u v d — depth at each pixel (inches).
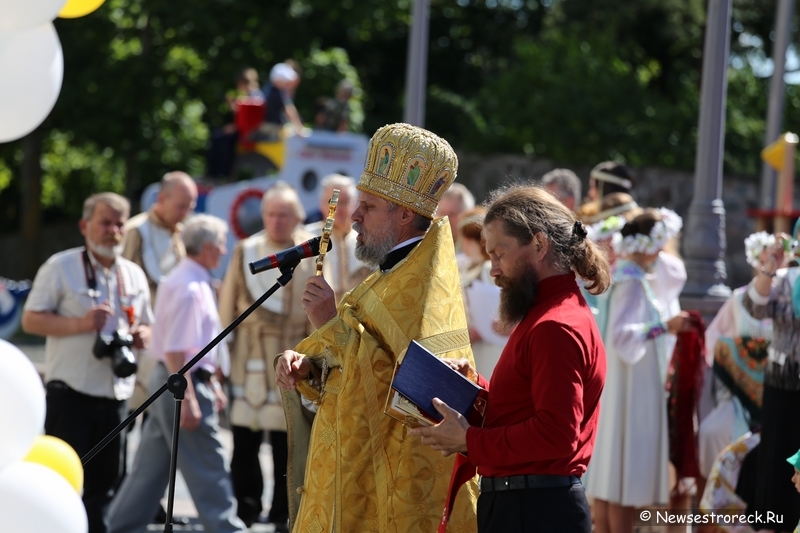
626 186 480.7
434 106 1631.4
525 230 235.5
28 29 230.8
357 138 948.6
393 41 1752.0
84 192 1688.0
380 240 276.5
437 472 269.0
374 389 269.3
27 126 235.6
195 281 424.2
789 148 613.3
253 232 867.4
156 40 1456.7
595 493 411.2
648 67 1662.2
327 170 935.0
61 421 398.3
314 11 1515.7
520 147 1422.2
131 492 423.2
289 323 467.5
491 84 1519.4
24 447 215.3
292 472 300.0
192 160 1535.4
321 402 282.8
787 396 364.5
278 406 463.5
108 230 408.2
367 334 271.9
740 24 1620.3
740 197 1252.5
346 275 481.1
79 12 268.7
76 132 1423.5
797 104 1588.3
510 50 1788.9
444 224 277.7
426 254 273.1
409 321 268.4
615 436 408.8
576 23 1541.6
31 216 1486.2
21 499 212.4
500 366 239.0
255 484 479.5
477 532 263.3
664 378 416.5
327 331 279.0
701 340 419.8
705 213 527.5
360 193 281.6
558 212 239.1
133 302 425.7
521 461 226.7
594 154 1403.8
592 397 232.7
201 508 422.3
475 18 1796.3
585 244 240.2
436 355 266.1
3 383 211.0
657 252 412.8
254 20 1475.1
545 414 223.3
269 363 466.0
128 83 1425.9
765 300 368.8
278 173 949.2
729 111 1533.0
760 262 370.9
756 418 421.7
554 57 1470.2
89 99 1403.8
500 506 234.8
